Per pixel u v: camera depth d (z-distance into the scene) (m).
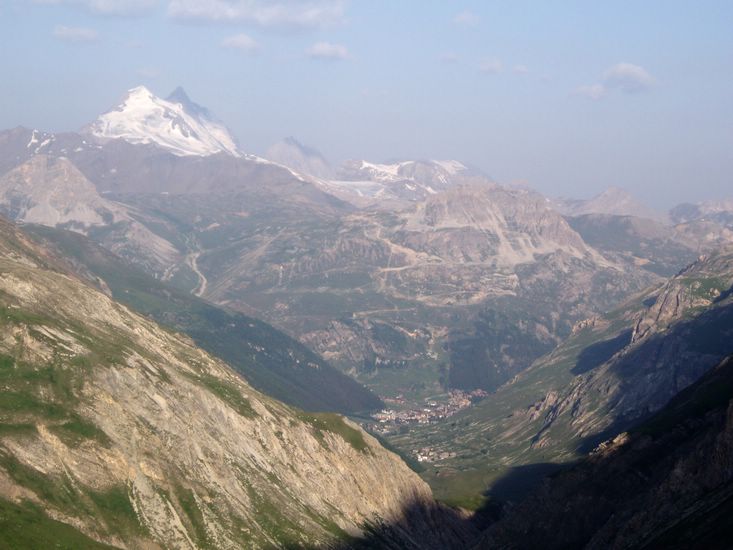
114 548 184.62
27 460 192.62
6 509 175.75
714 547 173.50
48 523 178.50
